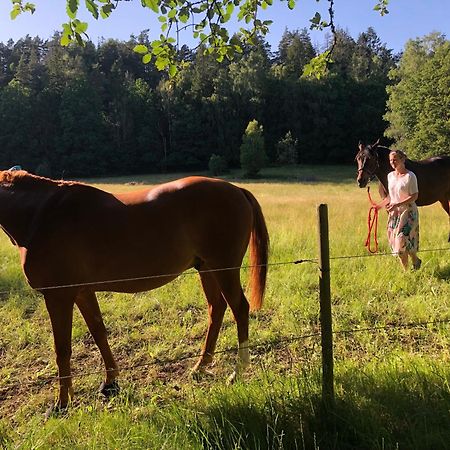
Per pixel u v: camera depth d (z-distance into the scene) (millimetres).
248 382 3639
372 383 3188
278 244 8547
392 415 2852
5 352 4629
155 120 75062
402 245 6211
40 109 70750
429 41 50531
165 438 2766
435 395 2992
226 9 3143
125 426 2990
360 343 4258
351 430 2764
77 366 4297
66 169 69250
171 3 2863
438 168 8531
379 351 4066
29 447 2799
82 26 2699
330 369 2969
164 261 3781
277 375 3619
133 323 5176
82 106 70312
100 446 2748
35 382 3975
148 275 3785
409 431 2707
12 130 69688
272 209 15188
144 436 2807
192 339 4734
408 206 6211
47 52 101438
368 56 95188
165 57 3203
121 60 97625
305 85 74562
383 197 8422
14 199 3617
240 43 3260
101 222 3588
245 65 78125
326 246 2875
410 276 6082
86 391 3832
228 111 74375
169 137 75625
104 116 74188
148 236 3684
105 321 5246
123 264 3674
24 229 3580
